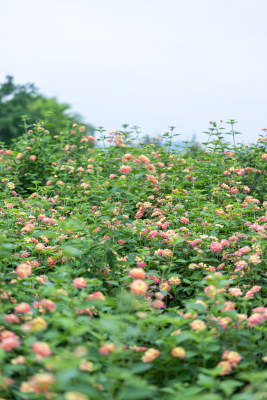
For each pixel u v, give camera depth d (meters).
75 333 2.22
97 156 7.76
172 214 5.62
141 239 4.76
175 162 8.12
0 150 8.88
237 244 4.89
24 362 2.44
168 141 8.73
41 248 4.14
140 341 3.08
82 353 2.07
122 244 4.53
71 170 7.75
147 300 3.41
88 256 3.91
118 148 9.09
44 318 2.75
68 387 2.04
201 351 2.65
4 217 5.39
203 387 2.33
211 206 5.47
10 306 2.96
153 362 2.71
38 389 2.02
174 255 4.51
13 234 4.68
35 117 22.92
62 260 4.18
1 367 2.32
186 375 2.68
